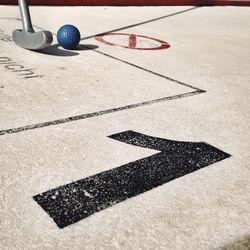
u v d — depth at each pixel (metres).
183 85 2.87
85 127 1.97
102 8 7.09
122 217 1.30
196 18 7.16
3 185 1.41
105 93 2.50
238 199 1.46
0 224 1.21
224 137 2.01
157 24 5.93
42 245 1.14
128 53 3.76
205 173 1.63
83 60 3.30
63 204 1.33
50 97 2.33
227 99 2.64
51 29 4.53
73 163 1.61
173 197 1.44
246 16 8.37
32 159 1.61
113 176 1.54
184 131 2.03
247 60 3.97
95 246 1.15
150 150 1.79
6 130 1.85
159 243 1.19
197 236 1.23
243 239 1.24
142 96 2.52
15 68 2.83
